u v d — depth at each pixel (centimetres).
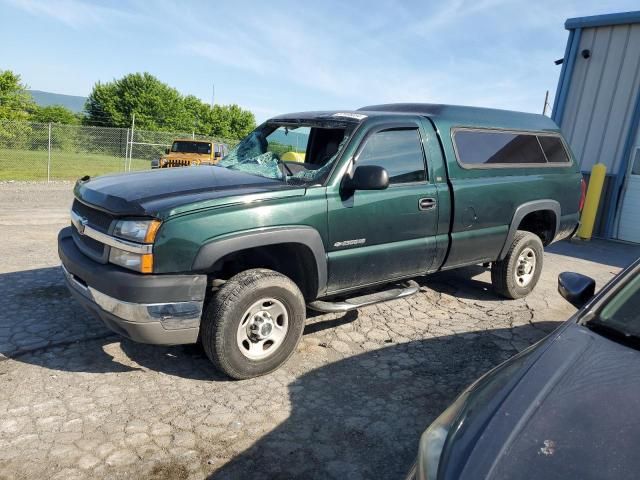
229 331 340
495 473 154
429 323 490
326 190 380
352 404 340
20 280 541
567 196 584
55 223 874
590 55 1036
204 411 321
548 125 589
